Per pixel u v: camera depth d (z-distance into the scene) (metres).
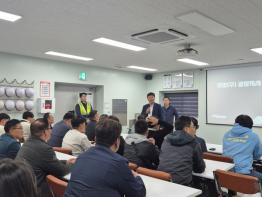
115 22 3.79
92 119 5.01
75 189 1.63
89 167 1.64
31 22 3.82
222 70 7.63
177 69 8.34
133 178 1.66
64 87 7.57
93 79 7.76
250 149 3.25
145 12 3.38
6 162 0.77
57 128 4.45
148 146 2.91
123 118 8.60
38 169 2.32
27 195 0.74
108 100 8.19
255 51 5.57
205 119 7.98
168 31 4.16
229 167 2.93
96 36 4.52
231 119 7.43
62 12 3.42
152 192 1.96
